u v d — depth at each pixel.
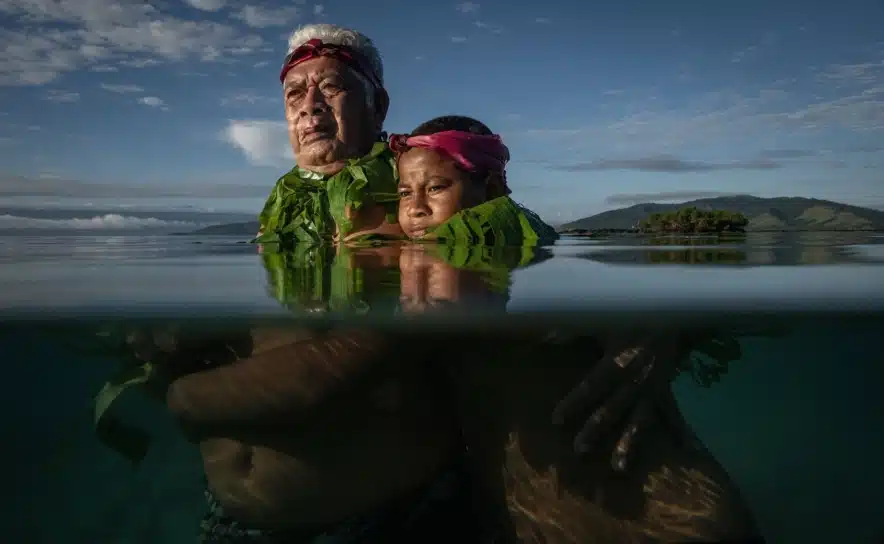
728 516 0.48
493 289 0.55
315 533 0.58
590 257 0.77
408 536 0.57
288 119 1.00
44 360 0.72
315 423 0.53
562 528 0.50
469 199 0.87
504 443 0.54
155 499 0.64
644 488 0.49
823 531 0.58
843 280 0.63
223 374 0.54
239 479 0.56
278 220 0.95
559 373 0.54
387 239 0.88
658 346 0.52
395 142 0.88
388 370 0.55
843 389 0.94
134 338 0.60
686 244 1.02
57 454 0.74
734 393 0.97
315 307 0.51
